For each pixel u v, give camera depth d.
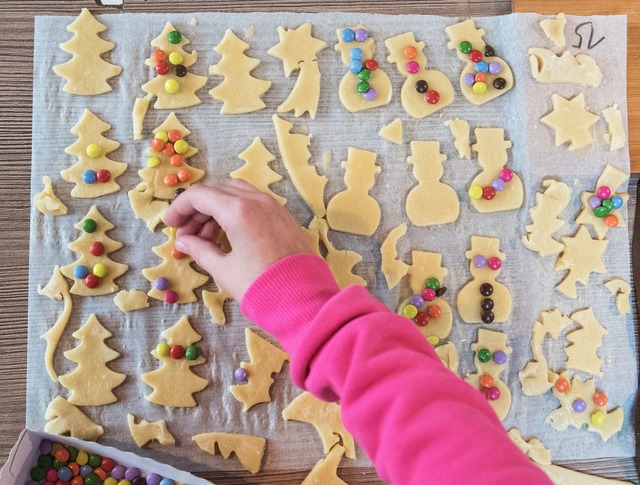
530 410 0.41
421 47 0.41
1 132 0.39
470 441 0.20
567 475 0.40
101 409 0.38
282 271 0.27
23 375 0.38
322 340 0.23
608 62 0.42
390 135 0.41
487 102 0.42
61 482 0.37
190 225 0.35
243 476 0.39
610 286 0.42
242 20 0.40
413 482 0.20
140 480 0.37
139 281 0.39
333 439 0.39
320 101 0.41
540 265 0.41
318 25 0.41
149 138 0.39
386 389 0.21
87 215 0.39
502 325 0.41
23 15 0.39
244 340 0.40
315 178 0.40
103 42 0.39
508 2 0.42
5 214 0.38
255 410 0.39
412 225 0.41
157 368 0.39
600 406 0.41
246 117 0.40
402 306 0.40
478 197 0.41
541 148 0.41
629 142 0.42
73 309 0.38
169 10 0.40
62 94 0.39
